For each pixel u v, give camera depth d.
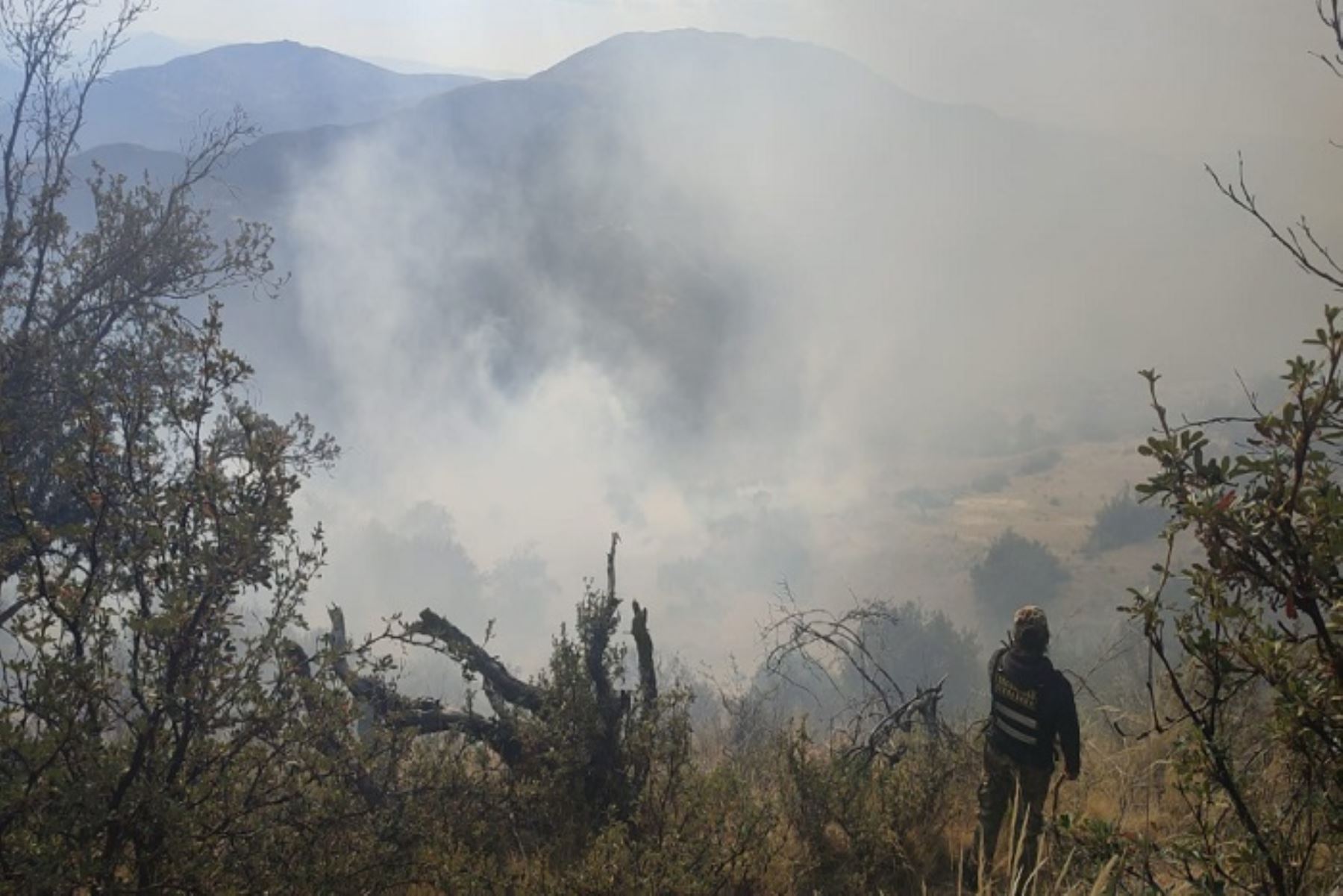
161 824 3.20
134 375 4.32
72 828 3.13
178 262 7.39
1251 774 3.06
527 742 5.45
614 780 5.50
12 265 6.67
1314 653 2.45
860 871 5.00
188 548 3.58
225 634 3.55
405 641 4.07
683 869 4.40
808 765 5.51
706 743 7.84
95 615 3.41
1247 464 2.36
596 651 5.80
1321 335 2.25
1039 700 4.99
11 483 3.44
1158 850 2.92
